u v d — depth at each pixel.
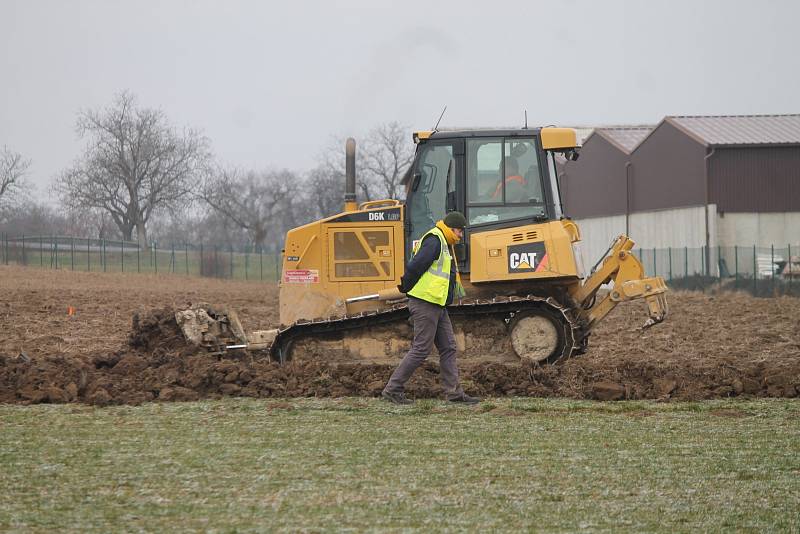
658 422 21.45
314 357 28.38
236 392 25.25
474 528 13.61
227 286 97.12
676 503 14.87
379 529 13.55
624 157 108.44
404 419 21.78
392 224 28.41
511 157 27.58
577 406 23.47
